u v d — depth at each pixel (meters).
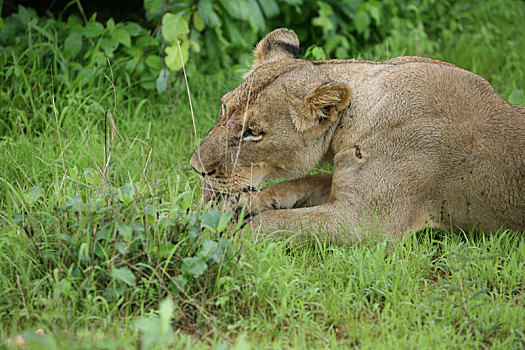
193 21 13.56
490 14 18.20
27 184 9.76
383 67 9.45
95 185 8.24
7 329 6.83
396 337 6.95
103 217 7.58
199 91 13.58
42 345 5.92
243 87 9.18
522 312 7.44
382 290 7.84
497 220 9.46
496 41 17.20
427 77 9.25
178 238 7.71
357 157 9.04
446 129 9.02
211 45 14.48
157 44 13.35
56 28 13.55
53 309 6.86
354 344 6.94
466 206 9.34
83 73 12.55
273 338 7.05
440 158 9.02
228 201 9.36
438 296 7.67
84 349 6.09
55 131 11.25
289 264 8.37
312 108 8.86
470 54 15.93
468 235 9.68
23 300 6.98
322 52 12.72
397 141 8.98
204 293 7.39
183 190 9.76
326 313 7.44
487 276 8.31
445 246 8.95
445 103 9.11
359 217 8.99
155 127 12.20
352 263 8.26
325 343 6.90
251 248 8.16
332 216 8.98
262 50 10.04
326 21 15.21
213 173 9.05
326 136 9.29
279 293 7.51
